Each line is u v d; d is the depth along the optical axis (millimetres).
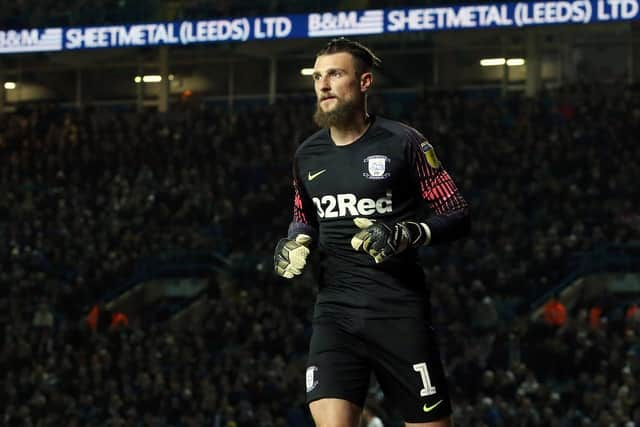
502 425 30297
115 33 51156
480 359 35750
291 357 37938
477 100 55062
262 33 49094
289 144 53500
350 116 7617
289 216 48500
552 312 37469
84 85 66062
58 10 57094
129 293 47500
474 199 46562
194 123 57469
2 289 46062
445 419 7535
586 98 53719
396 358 7477
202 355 38125
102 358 38625
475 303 37688
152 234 49969
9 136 59812
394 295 7512
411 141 7602
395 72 62344
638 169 46156
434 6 47281
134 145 56281
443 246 42781
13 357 40062
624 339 35031
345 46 7660
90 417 35938
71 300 45000
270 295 42656
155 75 65375
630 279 42250
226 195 51781
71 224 51031
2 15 57156
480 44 61094
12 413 36000
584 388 32625
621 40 59156
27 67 66562
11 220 52250
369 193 7566
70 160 56250
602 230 43344
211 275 47844
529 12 46125
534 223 43781
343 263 7625
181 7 56656
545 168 47125
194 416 34188
